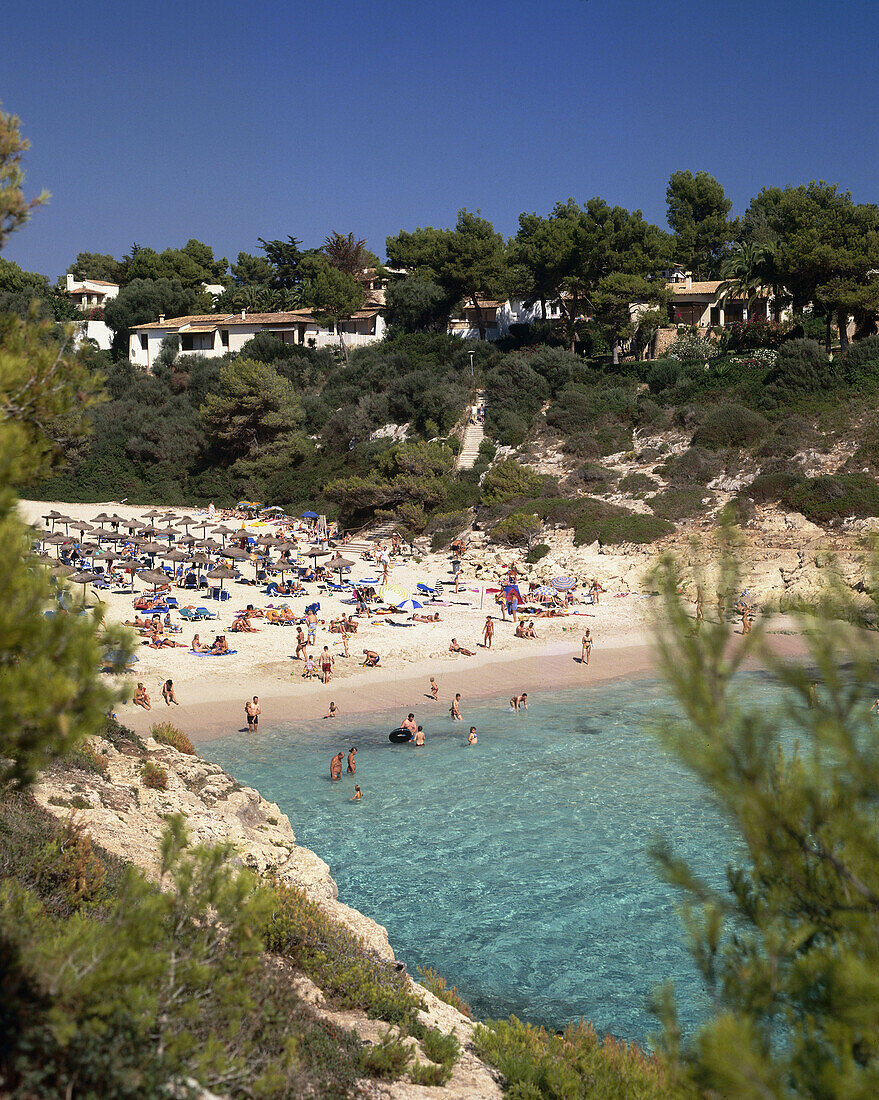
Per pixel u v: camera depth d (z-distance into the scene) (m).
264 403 85.88
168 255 130.00
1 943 6.66
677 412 71.81
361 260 118.19
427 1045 10.95
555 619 48.78
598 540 58.97
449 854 22.56
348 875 21.44
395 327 104.44
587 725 33.19
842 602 4.91
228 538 69.75
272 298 118.12
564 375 82.12
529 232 105.19
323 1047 9.44
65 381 7.31
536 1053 11.87
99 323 114.56
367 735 32.06
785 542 52.47
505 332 101.81
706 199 114.12
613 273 82.50
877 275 68.38
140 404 95.75
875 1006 4.18
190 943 7.80
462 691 37.66
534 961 17.81
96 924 7.04
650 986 17.00
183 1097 6.62
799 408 66.25
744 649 5.04
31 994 6.20
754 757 4.93
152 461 89.81
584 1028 14.12
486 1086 10.54
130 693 5.94
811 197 74.00
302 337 104.94
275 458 84.19
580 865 21.92
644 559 55.31
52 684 5.26
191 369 101.44
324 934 12.77
